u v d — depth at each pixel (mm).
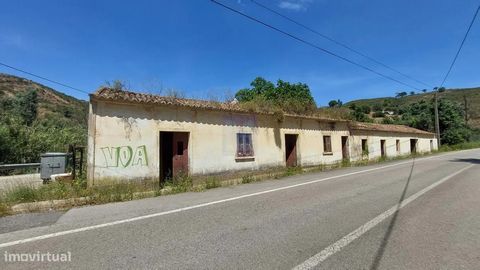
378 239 4758
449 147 42812
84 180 10312
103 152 10406
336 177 12938
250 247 4414
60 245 4527
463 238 4805
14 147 20484
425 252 4223
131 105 11234
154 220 5914
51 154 13211
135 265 3812
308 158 18938
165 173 12773
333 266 3773
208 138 13578
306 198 8086
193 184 11516
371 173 14281
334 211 6574
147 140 11500
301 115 18688
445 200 7707
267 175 14102
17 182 10266
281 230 5223
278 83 28234
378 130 27906
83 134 25219
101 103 10539
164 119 12125
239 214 6352
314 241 4668
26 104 41250
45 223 5762
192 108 12906
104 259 4000
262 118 16250
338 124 22234
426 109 50438
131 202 7926
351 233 5047
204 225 5539
